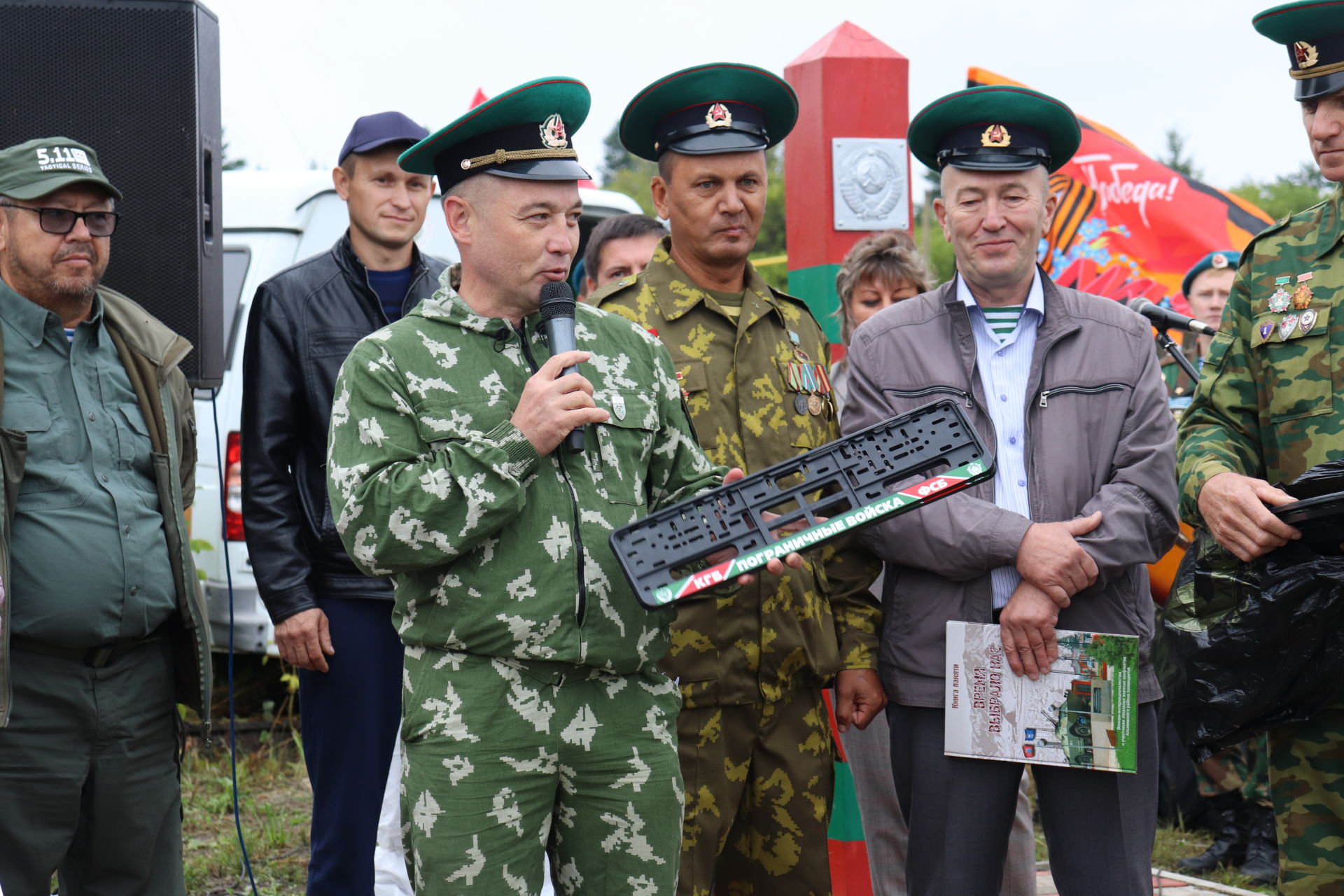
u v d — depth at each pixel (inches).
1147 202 251.9
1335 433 107.9
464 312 92.2
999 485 111.3
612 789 89.6
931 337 114.9
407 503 84.7
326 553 130.3
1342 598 100.6
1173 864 182.9
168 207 143.0
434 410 89.2
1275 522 99.9
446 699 87.7
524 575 87.3
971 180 111.9
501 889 86.4
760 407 116.4
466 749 86.4
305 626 126.6
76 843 116.2
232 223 255.1
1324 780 108.2
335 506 88.1
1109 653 105.2
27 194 110.8
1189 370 143.3
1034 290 114.3
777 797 113.5
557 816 91.4
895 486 104.7
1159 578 197.6
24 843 109.4
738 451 115.1
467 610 87.0
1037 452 110.1
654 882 89.9
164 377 120.5
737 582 88.9
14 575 107.7
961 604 109.6
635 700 91.2
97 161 116.7
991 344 114.3
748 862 115.3
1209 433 113.6
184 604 117.3
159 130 142.6
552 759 88.0
